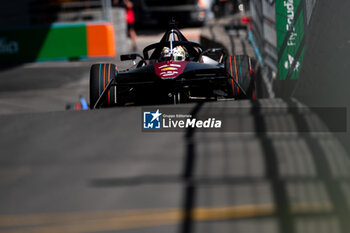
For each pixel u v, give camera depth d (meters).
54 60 64.44
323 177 13.46
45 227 11.42
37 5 67.12
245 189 12.91
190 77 21.95
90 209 12.13
